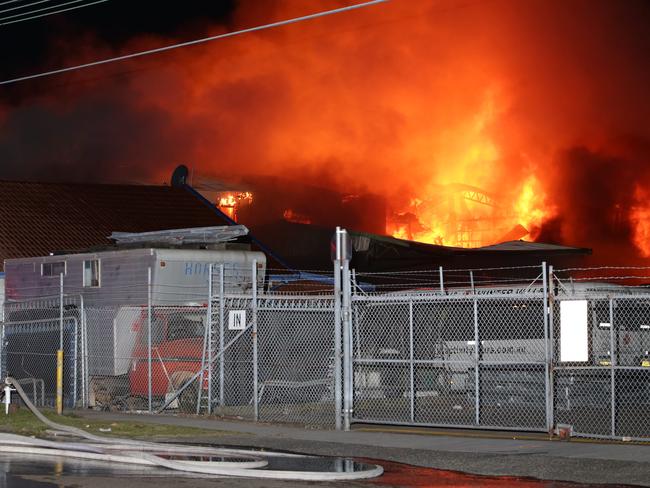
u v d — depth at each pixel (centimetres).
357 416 1652
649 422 1616
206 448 1238
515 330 1831
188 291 2027
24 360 2086
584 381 1798
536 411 1752
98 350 1969
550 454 1169
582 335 1311
